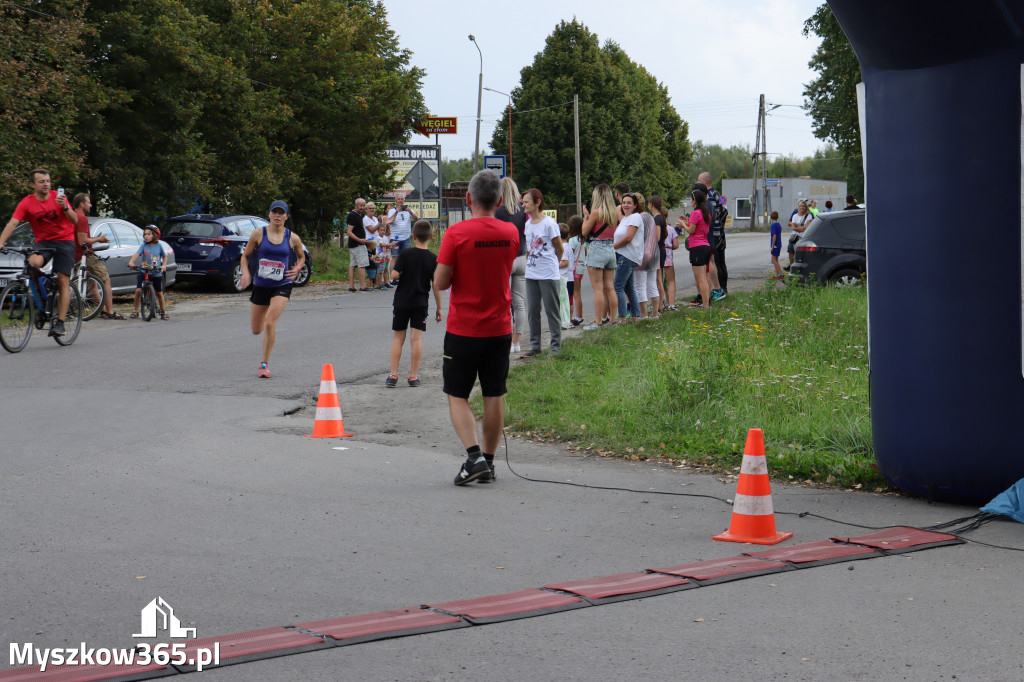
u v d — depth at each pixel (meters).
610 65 69.06
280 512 5.92
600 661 3.76
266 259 10.76
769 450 7.28
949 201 5.85
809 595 4.48
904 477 6.21
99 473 6.77
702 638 3.98
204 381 10.60
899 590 4.54
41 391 9.94
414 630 4.05
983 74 5.75
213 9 30.03
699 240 16.03
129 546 5.19
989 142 5.75
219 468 7.02
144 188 25.05
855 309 13.82
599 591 4.52
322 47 31.05
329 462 7.32
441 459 7.53
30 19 20.94
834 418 8.04
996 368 5.82
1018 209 5.74
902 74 6.02
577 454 7.68
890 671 3.64
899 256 6.07
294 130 31.00
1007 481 5.87
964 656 3.77
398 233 24.06
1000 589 4.54
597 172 67.25
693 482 6.80
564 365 10.97
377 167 33.97
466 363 6.76
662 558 5.11
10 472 6.76
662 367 10.03
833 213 18.16
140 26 23.52
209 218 23.09
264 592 4.54
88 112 22.47
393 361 10.48
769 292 15.62
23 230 18.59
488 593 4.56
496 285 6.72
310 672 3.67
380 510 6.01
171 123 25.14
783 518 5.90
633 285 14.62
